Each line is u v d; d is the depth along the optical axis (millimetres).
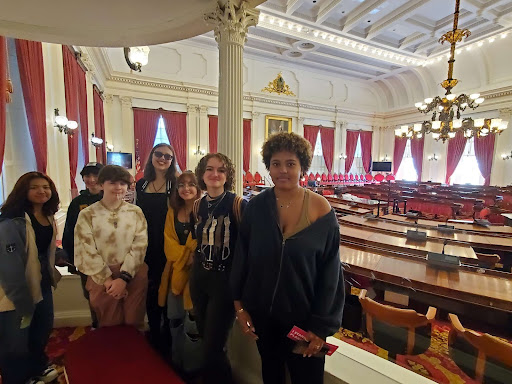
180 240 1541
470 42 9141
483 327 2010
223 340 1275
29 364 1546
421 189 9094
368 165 14703
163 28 2605
